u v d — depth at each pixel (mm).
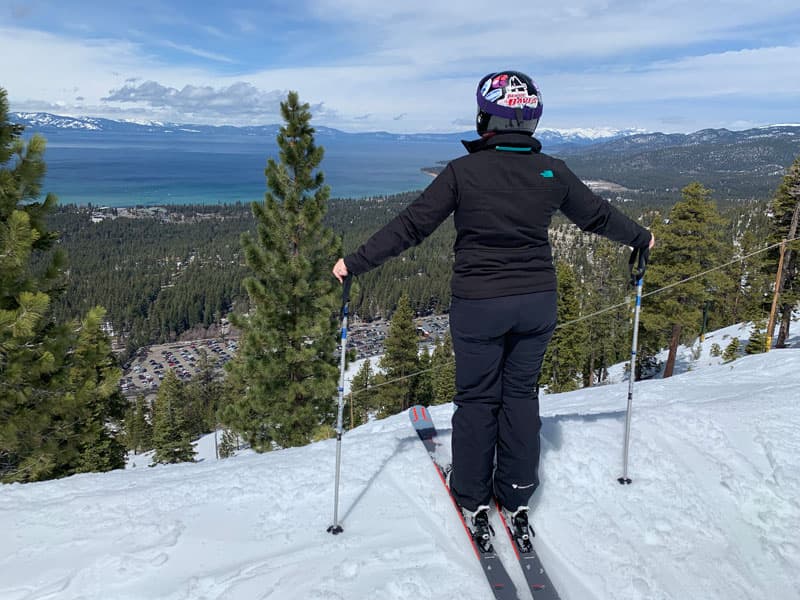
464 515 2197
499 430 2109
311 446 3242
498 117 1896
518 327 1938
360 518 2219
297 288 11008
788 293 20016
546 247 1962
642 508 2275
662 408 3252
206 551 2021
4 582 1884
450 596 1733
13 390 6730
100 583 1855
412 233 1904
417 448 2846
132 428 35344
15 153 6922
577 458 2648
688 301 19578
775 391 3699
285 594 1732
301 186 11203
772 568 1930
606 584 1821
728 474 2480
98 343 7594
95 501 2426
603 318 25844
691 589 1806
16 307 6750
